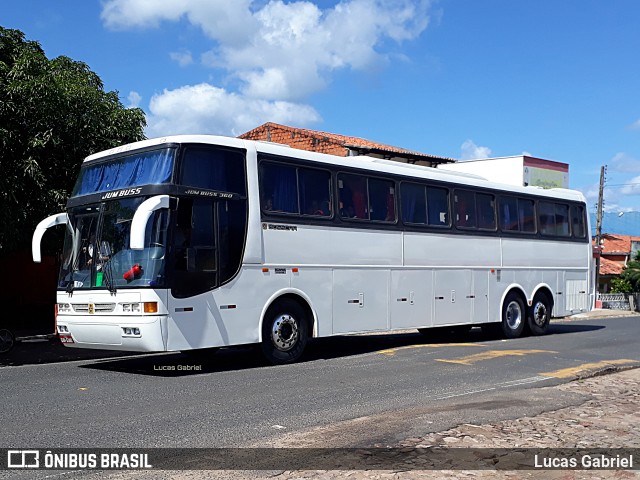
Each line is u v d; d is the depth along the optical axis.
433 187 16.12
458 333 19.81
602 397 9.55
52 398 9.45
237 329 11.94
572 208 20.58
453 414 8.38
